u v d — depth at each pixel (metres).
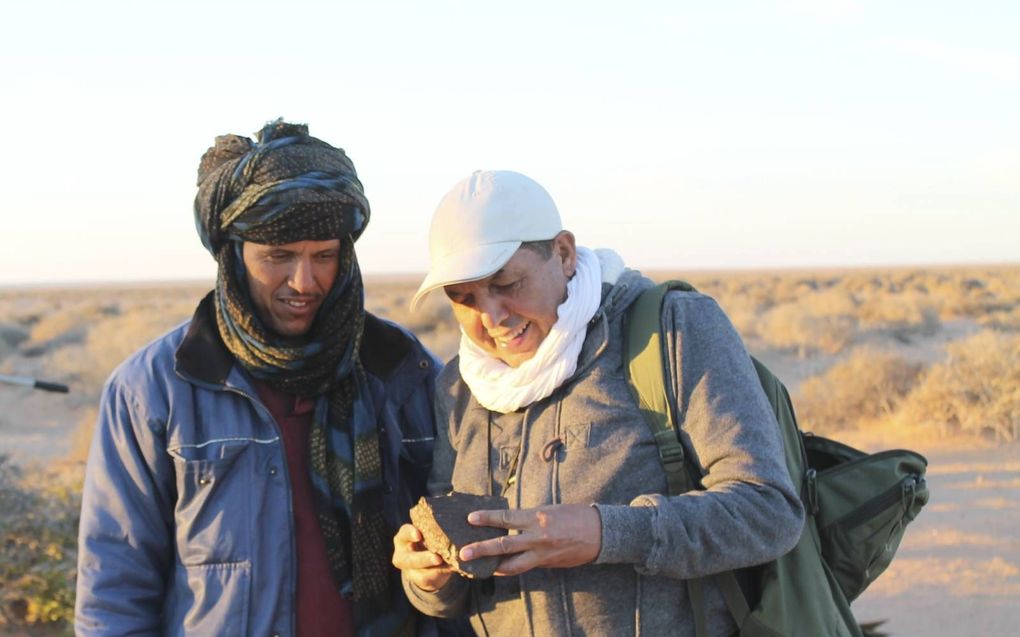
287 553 2.75
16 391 20.17
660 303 2.66
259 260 2.67
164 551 2.78
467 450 2.83
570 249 2.70
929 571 7.50
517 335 2.64
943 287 46.25
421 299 2.63
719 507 2.42
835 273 103.69
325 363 2.77
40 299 75.81
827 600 2.68
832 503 2.79
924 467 2.88
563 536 2.35
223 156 2.79
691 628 2.58
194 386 2.75
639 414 2.61
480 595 2.77
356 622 2.80
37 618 6.47
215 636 2.67
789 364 21.27
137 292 92.62
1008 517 8.74
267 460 2.76
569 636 2.58
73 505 7.04
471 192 2.59
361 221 2.75
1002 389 12.52
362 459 2.87
